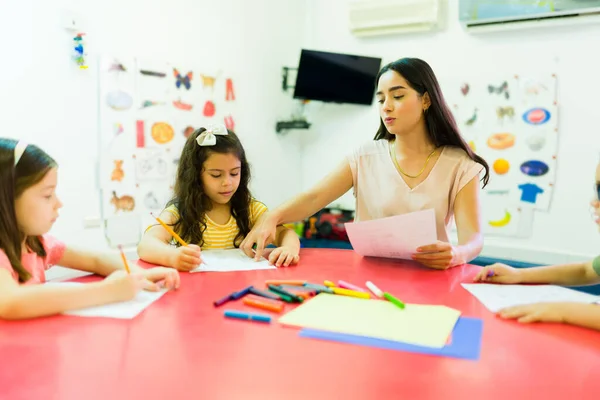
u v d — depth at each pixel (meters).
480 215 1.32
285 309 0.86
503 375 0.61
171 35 2.24
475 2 2.35
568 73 2.22
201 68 2.39
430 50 2.57
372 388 0.58
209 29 2.41
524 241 2.38
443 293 0.95
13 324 0.78
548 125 2.28
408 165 1.36
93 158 1.99
